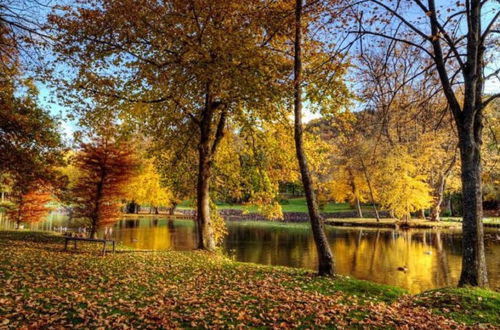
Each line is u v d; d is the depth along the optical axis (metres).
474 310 6.70
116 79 13.48
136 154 21.91
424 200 36.25
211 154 16.22
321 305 7.12
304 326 6.00
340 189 46.44
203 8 12.05
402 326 5.95
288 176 18.33
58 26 12.05
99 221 20.25
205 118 15.79
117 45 12.52
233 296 7.89
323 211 54.84
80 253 13.83
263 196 17.89
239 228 38.66
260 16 11.30
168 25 11.97
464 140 8.26
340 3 9.35
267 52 12.49
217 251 15.78
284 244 25.92
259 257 20.58
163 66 12.98
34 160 14.44
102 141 20.03
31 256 12.14
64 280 8.84
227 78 11.59
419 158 35.22
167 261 12.55
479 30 8.45
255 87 11.13
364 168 36.47
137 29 12.09
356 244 25.47
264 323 6.12
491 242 24.73
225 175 18.55
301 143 10.71
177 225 38.91
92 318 6.18
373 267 17.64
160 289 8.45
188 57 12.45
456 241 26.62
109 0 12.09
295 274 10.51
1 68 12.52
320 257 10.41
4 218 38.91
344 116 12.38
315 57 12.53
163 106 14.95
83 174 22.50
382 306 7.27
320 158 17.53
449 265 18.11
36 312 6.37
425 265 18.11
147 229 34.28
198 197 16.11
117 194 20.38
